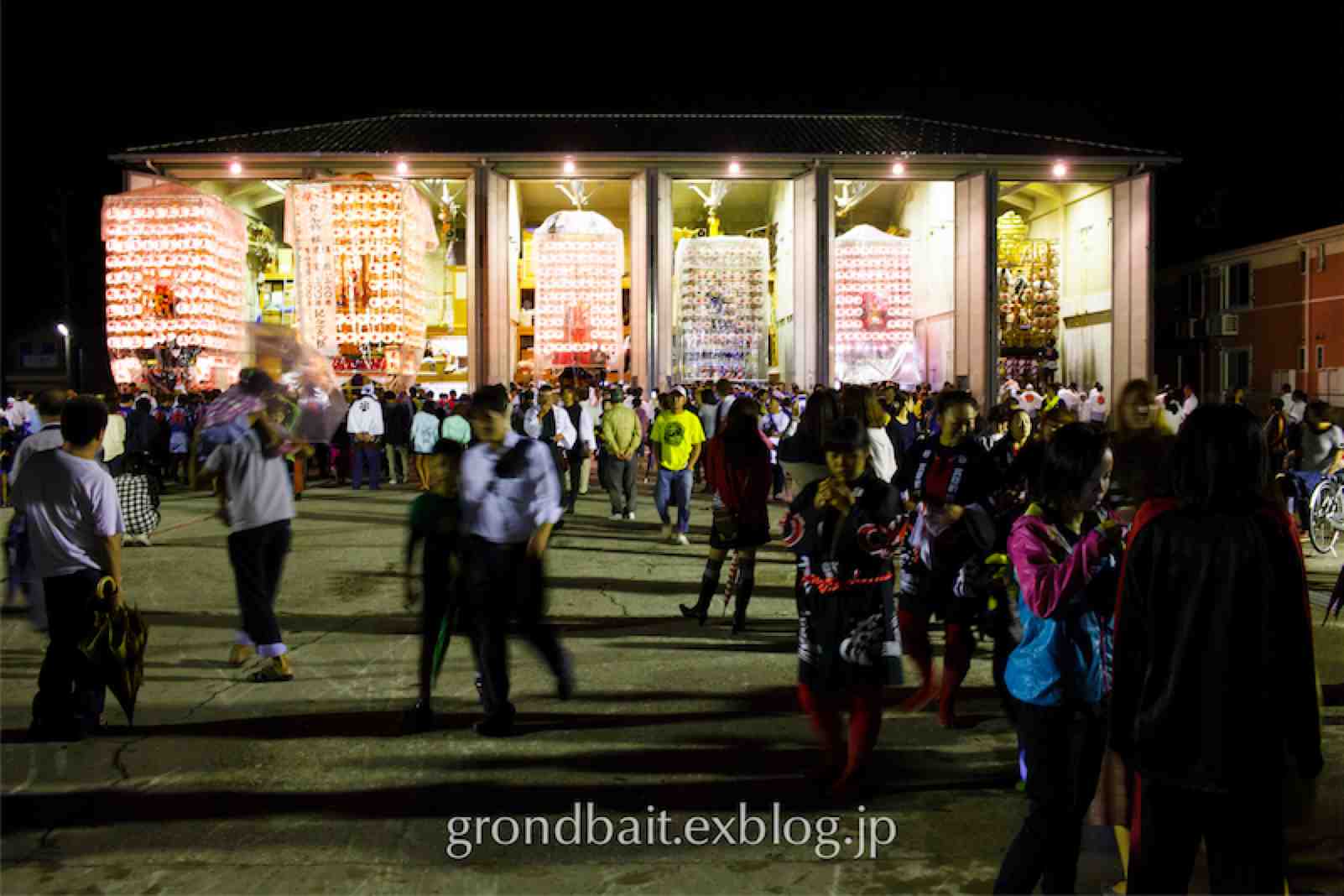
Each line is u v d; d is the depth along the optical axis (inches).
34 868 157.5
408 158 994.7
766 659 277.7
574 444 594.9
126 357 930.7
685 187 1300.4
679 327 1096.8
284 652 258.2
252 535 254.4
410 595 224.8
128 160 988.6
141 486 463.2
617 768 199.0
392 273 914.7
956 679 219.9
